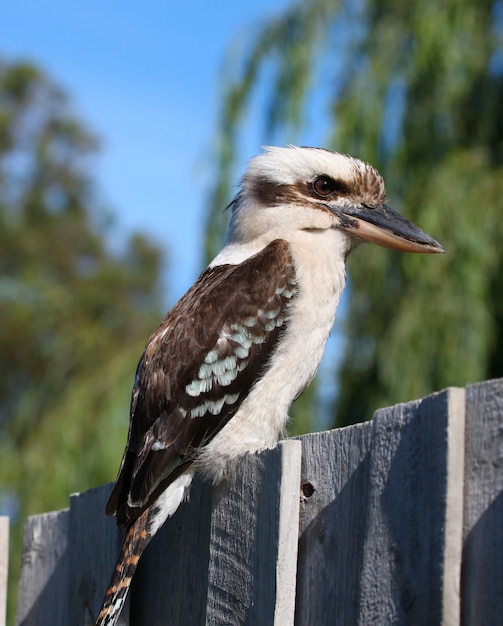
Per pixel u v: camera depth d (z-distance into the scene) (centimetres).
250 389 709
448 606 421
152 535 638
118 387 1438
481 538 421
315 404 1342
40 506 1382
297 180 791
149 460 657
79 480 1388
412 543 446
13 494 1439
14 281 2725
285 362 723
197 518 622
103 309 2498
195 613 603
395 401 1226
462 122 1421
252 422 706
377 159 1384
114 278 3478
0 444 1656
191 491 643
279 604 511
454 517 426
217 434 693
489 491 420
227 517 581
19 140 4050
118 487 662
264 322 719
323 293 752
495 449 420
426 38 1399
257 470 555
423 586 436
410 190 1341
